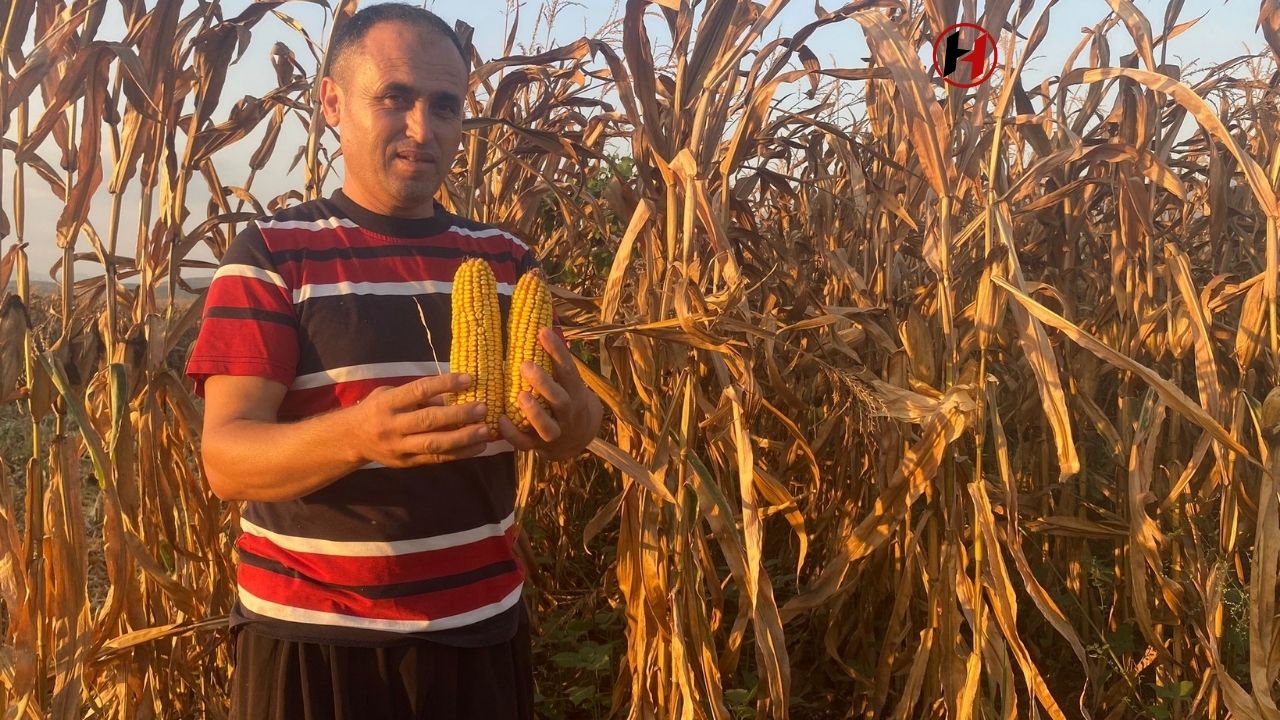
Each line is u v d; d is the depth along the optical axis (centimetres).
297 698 165
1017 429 387
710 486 260
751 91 287
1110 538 334
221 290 159
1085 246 442
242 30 300
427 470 169
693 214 256
